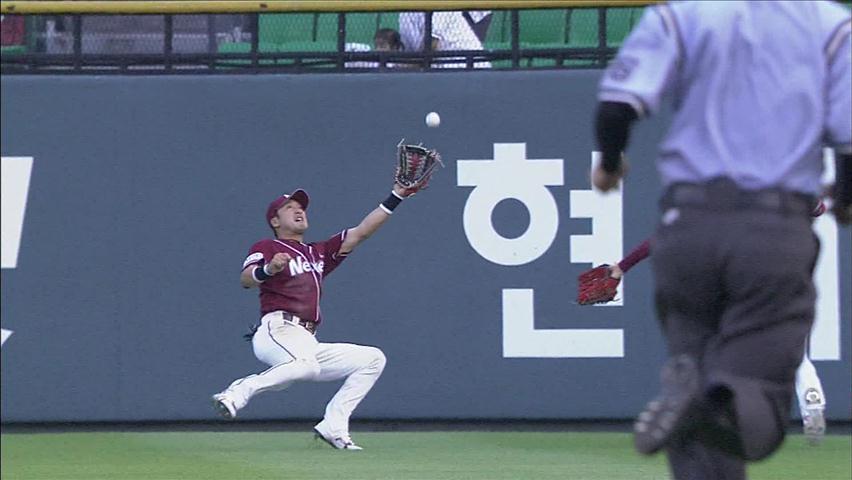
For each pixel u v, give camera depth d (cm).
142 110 3156
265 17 3203
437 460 2662
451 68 3159
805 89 1211
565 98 3092
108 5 3119
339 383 3145
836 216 1323
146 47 3200
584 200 3092
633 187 3078
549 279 3105
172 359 3159
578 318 3102
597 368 3100
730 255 1191
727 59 1216
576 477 2417
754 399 1173
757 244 1184
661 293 1255
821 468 2548
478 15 3206
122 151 3159
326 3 3083
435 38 3189
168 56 3183
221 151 3144
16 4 3112
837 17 1238
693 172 1218
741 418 1158
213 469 2559
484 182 3114
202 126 3150
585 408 3100
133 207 3159
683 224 1212
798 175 1211
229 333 3150
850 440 2981
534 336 3111
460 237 3123
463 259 3123
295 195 2761
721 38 1216
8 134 3166
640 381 3084
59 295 3164
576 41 3231
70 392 3172
